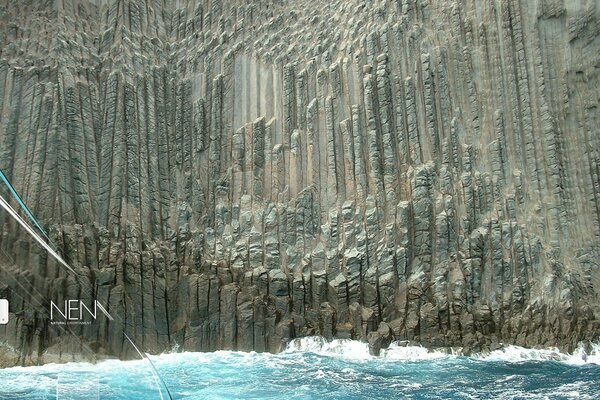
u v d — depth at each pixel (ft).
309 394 48.39
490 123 78.64
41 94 72.90
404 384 52.54
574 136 76.64
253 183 77.10
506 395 48.88
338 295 70.18
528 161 76.69
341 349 67.62
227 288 69.31
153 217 74.08
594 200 74.13
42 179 69.21
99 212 71.41
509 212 74.38
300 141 78.54
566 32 79.10
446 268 71.20
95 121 75.46
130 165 74.38
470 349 67.05
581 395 48.80
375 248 72.33
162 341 67.21
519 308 70.18
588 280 71.41
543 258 72.69
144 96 78.69
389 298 69.82
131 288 67.56
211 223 75.92
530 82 78.64
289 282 71.67
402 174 76.48
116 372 14.74
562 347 66.59
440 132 78.28
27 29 77.87
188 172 78.18
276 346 68.13
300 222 74.84
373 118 77.56
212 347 67.82
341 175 76.79
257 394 48.19
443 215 73.00
